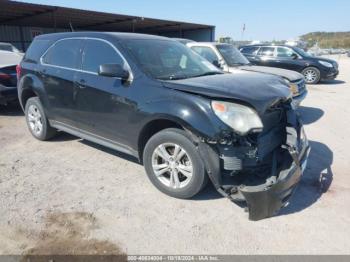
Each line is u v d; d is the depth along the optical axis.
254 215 2.99
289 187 3.06
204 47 7.77
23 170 4.23
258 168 3.20
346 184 3.90
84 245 2.75
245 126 3.00
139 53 3.95
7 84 7.02
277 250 2.74
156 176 3.62
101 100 4.03
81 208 3.32
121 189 3.73
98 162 4.50
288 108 3.56
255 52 13.62
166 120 3.42
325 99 9.89
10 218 3.11
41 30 25.75
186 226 3.04
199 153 3.21
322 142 5.52
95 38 4.29
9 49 9.83
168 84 3.45
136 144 3.78
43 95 4.97
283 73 6.99
